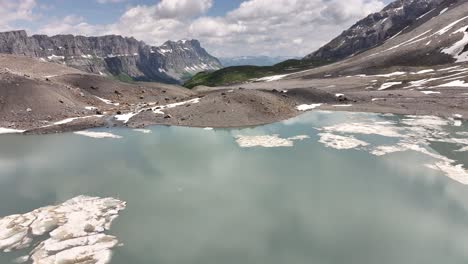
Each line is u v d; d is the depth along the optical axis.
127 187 33.19
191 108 66.44
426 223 26.05
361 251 22.81
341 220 26.73
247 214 27.88
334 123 58.78
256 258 22.19
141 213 28.05
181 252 22.81
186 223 26.50
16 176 35.78
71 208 28.78
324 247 23.31
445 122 56.53
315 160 40.09
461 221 26.20
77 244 23.52
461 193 30.55
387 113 66.19
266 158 41.38
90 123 59.09
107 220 26.88
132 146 47.03
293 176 35.47
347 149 43.59
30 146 46.62
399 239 24.08
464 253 22.39
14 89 62.94
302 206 29.08
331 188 32.34
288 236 24.70
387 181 33.53
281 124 59.50
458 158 38.75
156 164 39.69
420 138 47.19
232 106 65.00
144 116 63.69
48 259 21.73
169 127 58.41
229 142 48.75
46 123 58.06
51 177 35.56
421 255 22.23
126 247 23.33
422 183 32.78
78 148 46.00
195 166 38.97
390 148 43.19
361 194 30.98
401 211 27.80
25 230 25.16
